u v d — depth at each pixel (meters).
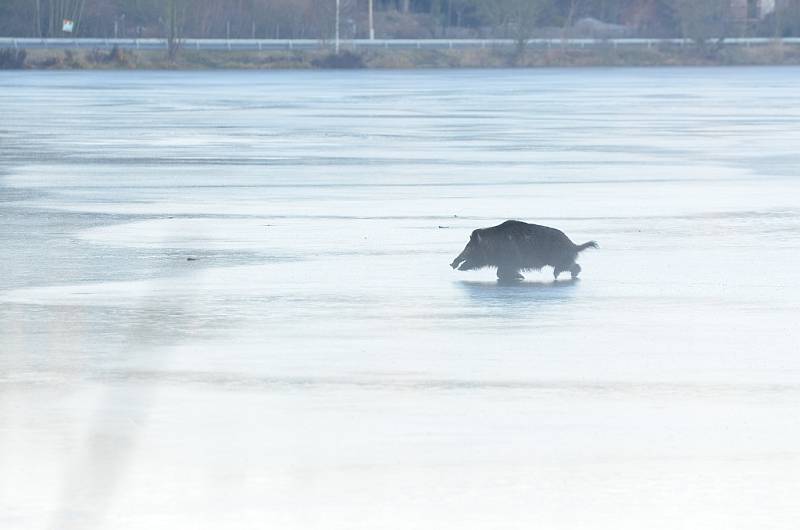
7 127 135.50
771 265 52.16
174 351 37.69
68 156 103.38
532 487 26.12
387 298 45.56
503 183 84.12
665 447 28.61
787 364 36.09
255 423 30.41
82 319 42.09
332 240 59.16
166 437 29.30
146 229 62.75
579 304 44.41
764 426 30.20
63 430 29.80
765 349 37.84
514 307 43.94
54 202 73.62
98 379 34.41
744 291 46.69
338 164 97.50
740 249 56.19
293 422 30.48
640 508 25.02
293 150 110.06
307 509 24.97
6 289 47.25
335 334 39.91
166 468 27.22
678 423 30.44
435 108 174.50
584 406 31.88
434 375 34.88
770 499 25.48
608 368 35.59
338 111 167.12
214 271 51.12
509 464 27.50
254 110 168.12
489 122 146.50
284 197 76.44
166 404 31.97
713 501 25.39
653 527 24.14
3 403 32.00
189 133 128.62
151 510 24.94
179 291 46.94
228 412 31.28
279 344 38.56
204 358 36.81
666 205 72.00
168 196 76.94
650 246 57.09
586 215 67.75
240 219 66.56
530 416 31.00
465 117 155.62
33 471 27.00
